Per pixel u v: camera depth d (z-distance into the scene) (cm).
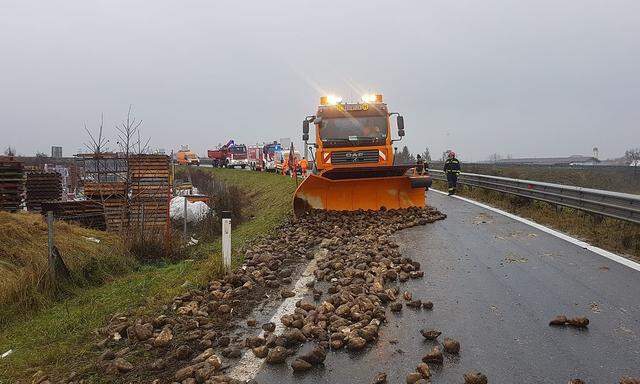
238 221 1950
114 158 1576
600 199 1008
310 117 1498
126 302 663
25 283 780
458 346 436
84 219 1506
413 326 499
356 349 448
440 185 2361
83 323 599
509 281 643
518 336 464
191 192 3172
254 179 3881
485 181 1800
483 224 1112
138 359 461
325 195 1291
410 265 714
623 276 652
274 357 430
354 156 1457
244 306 590
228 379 395
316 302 591
